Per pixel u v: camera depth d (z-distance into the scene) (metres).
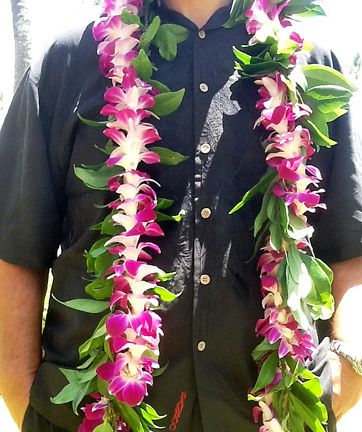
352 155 1.41
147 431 1.21
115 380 1.16
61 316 1.36
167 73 1.33
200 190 1.28
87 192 1.32
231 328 1.26
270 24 1.27
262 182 1.24
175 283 1.26
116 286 1.20
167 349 1.26
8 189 1.40
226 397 1.27
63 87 1.35
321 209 1.42
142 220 1.20
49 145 1.36
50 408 1.34
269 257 1.26
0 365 1.43
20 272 1.42
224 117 1.31
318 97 1.29
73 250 1.33
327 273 1.26
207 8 1.37
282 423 1.23
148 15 1.37
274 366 1.23
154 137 1.24
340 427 3.21
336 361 1.41
